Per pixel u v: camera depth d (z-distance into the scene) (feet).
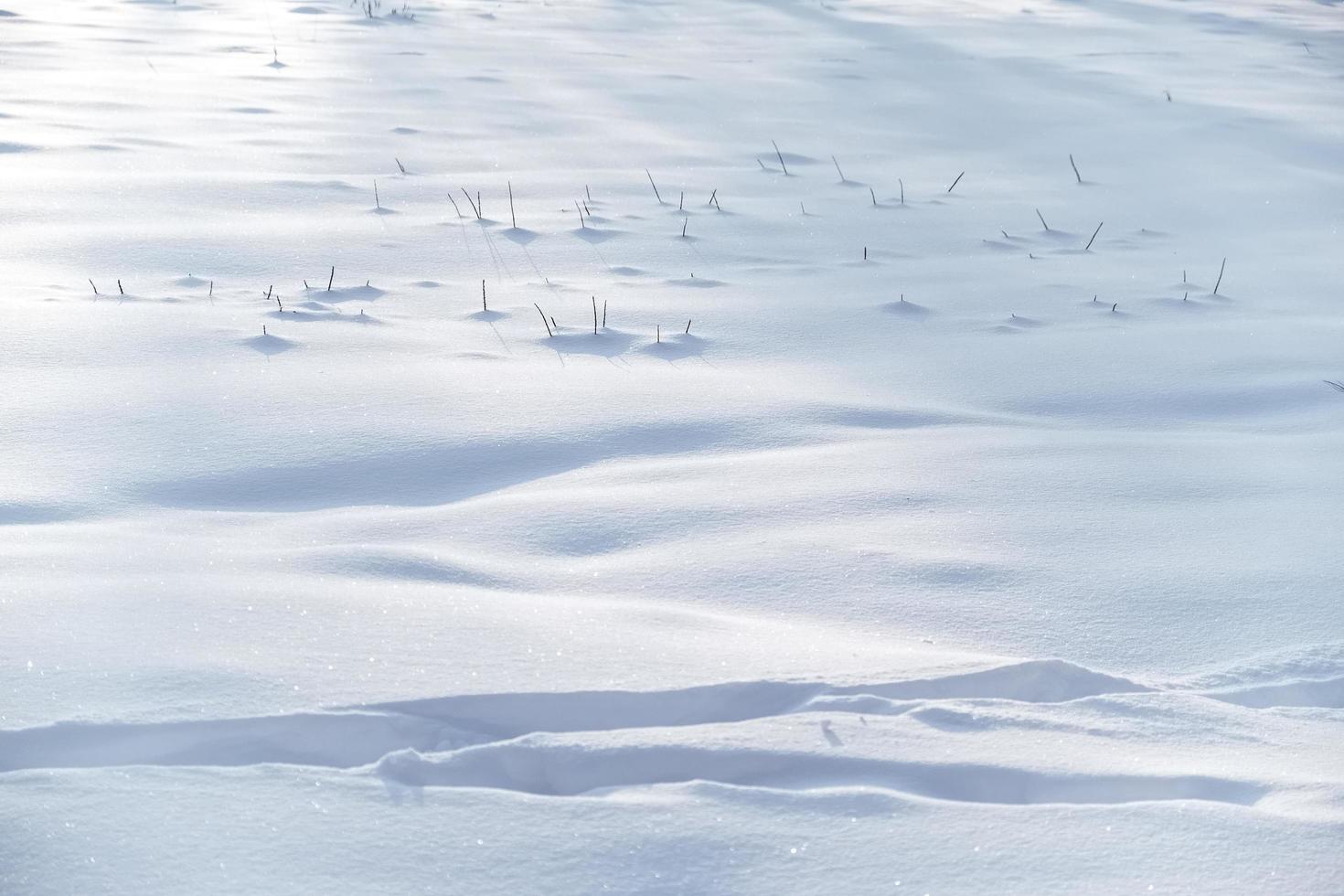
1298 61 47.21
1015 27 55.16
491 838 7.07
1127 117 35.27
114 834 6.99
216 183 24.12
